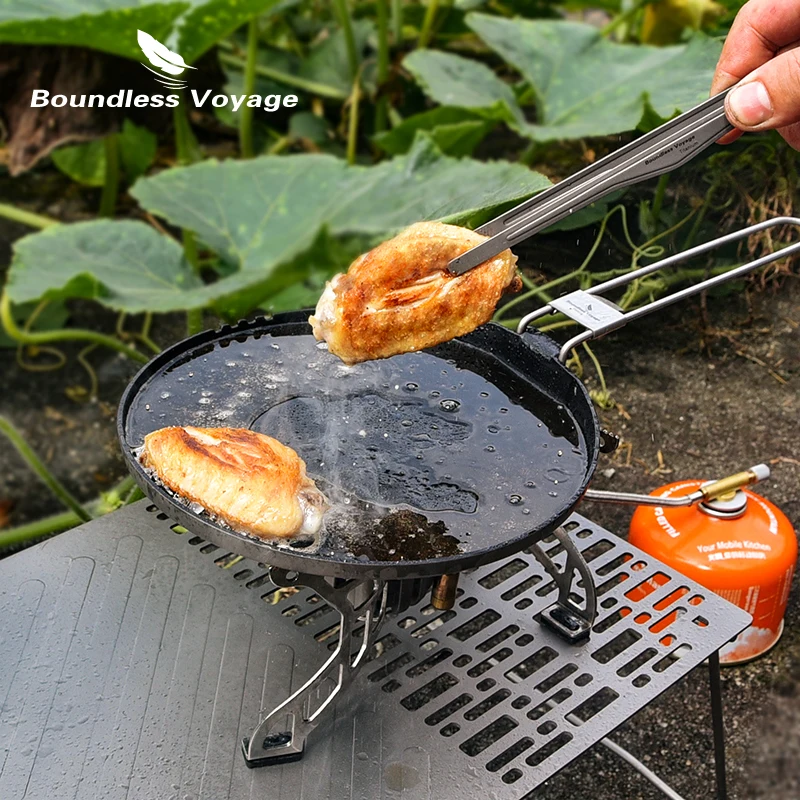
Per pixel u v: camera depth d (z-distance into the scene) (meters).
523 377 0.91
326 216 1.18
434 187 1.18
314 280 1.40
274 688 0.86
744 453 1.19
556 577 0.90
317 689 0.86
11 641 0.87
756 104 0.77
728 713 1.06
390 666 0.88
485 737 1.03
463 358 0.94
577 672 0.88
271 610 0.90
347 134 1.81
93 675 0.85
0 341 1.66
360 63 1.78
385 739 0.83
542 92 1.31
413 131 1.49
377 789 0.80
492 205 0.87
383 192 1.20
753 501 1.06
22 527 1.24
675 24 1.59
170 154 1.89
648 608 0.91
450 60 1.39
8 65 1.29
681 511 1.04
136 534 0.95
